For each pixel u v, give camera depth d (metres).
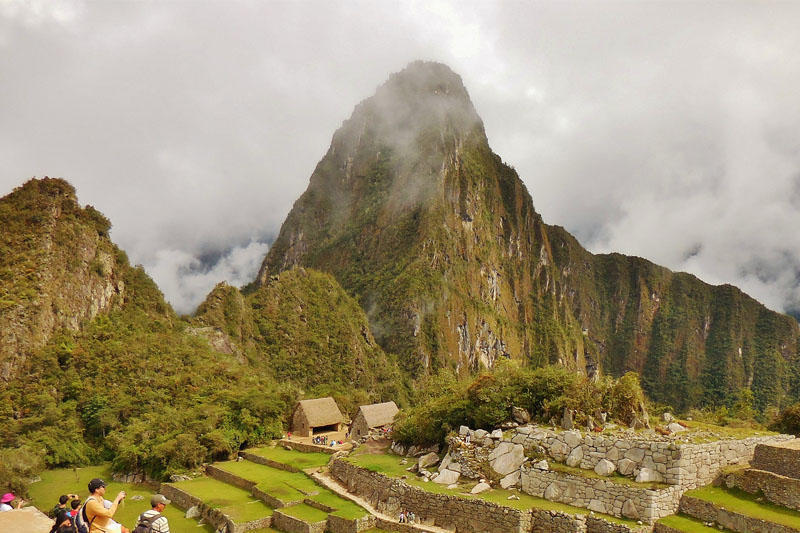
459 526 32.38
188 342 106.62
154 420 67.69
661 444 29.88
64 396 80.81
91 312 100.69
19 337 84.31
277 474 52.28
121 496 14.48
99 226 112.50
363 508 38.12
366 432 61.09
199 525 42.69
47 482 60.75
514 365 47.12
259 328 147.50
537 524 29.89
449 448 39.06
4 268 93.69
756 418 74.88
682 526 27.03
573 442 33.03
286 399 77.56
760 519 25.61
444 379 75.75
